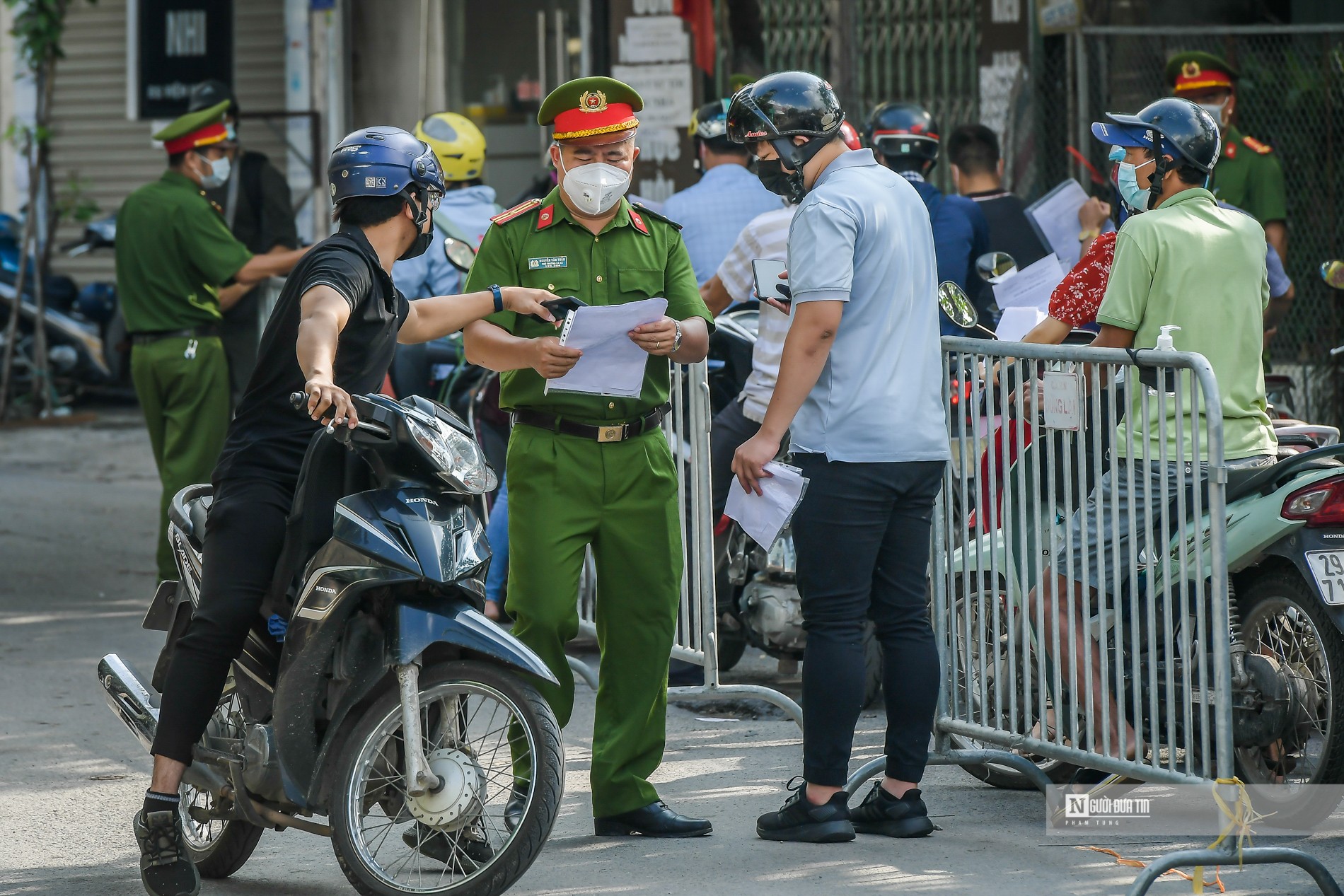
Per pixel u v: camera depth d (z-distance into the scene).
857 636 11.41
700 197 18.11
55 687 16.58
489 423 18.70
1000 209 18.83
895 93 28.45
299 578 10.05
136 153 40.66
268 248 25.27
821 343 10.97
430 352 19.92
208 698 10.13
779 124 11.40
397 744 10.16
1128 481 11.14
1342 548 11.28
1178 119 12.06
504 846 9.88
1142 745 11.52
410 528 9.64
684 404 14.62
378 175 10.24
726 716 15.87
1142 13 29.88
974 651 12.57
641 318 10.78
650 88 28.16
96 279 41.16
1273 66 28.66
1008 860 11.04
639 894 10.37
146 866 10.13
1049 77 27.72
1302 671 11.87
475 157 20.61
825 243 10.94
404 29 35.25
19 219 41.31
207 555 10.25
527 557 11.42
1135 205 12.88
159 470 20.55
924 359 11.46
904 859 11.06
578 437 11.38
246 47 36.53
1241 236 11.96
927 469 11.43
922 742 11.66
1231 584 12.29
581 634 15.59
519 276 11.61
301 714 9.86
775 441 11.04
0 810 12.58
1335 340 26.84
